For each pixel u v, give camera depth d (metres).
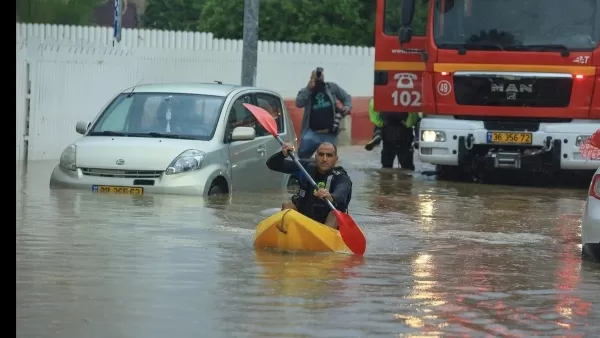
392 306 21.55
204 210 34.50
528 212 38.88
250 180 41.03
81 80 59.06
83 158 38.38
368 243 29.91
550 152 50.91
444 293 23.06
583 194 47.09
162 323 19.48
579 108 50.28
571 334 19.84
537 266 27.09
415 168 59.75
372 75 83.38
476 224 34.94
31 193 37.62
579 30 50.34
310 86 53.09
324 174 29.86
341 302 21.70
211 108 40.31
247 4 56.38
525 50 50.41
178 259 25.77
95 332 18.73
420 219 35.78
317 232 27.83
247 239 29.28
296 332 19.19
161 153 37.88
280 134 43.84
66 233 28.95
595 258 28.34
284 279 23.86
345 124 78.06
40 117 56.53
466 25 51.03
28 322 19.23
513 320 20.80
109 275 23.50
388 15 54.62
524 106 50.59
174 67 66.50
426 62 51.66
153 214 33.16
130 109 40.56
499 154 51.25
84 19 74.94
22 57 55.34
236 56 71.06
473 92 50.94
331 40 85.31
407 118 58.28
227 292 22.22
